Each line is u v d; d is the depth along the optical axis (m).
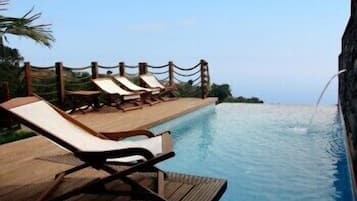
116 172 2.98
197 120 10.29
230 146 7.11
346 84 7.35
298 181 5.00
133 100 9.65
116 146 3.27
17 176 3.87
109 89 9.21
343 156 6.29
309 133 8.33
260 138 7.82
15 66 7.76
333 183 4.90
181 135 8.16
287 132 8.46
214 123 9.75
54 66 8.61
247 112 11.89
